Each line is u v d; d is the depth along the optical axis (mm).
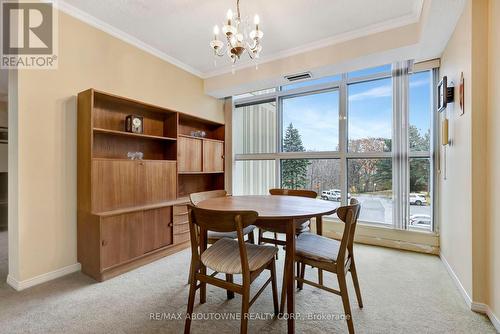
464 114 1945
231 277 1932
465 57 1923
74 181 2357
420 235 2938
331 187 3629
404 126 2977
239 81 3643
